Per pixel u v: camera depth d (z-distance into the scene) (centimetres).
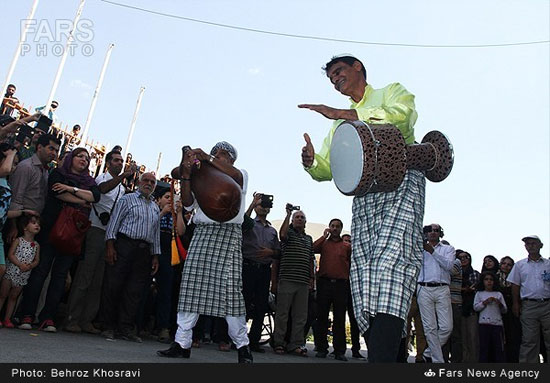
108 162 562
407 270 238
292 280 683
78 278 510
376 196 258
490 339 772
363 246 256
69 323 502
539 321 733
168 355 386
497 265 845
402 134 264
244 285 649
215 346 632
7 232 460
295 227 715
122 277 513
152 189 547
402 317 230
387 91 276
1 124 521
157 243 546
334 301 700
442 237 729
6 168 428
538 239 745
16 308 497
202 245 372
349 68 287
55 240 452
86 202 491
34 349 329
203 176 347
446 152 268
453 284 802
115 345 436
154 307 657
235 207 343
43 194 478
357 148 242
